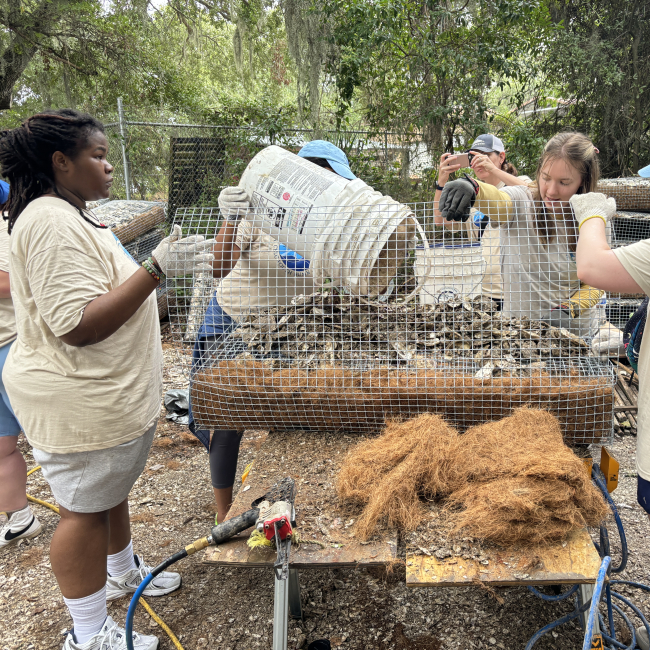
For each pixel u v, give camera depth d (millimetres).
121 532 2270
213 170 8023
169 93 10133
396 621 2217
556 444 1614
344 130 7844
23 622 2301
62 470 1774
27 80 9797
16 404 1785
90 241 1687
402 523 1556
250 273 2424
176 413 4254
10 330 2623
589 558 1401
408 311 2170
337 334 2121
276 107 8586
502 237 2338
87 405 1732
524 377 1873
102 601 1933
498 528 1430
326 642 2092
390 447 1730
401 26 6941
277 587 1478
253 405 2014
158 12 10477
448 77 6879
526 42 7176
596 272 1598
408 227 2111
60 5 8078
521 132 7246
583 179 2117
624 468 3393
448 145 7352
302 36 7293
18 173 1709
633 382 4164
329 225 1954
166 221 7445
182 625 2238
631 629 2025
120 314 1643
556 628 2131
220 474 2492
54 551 1834
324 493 1755
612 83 7367
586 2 7703
